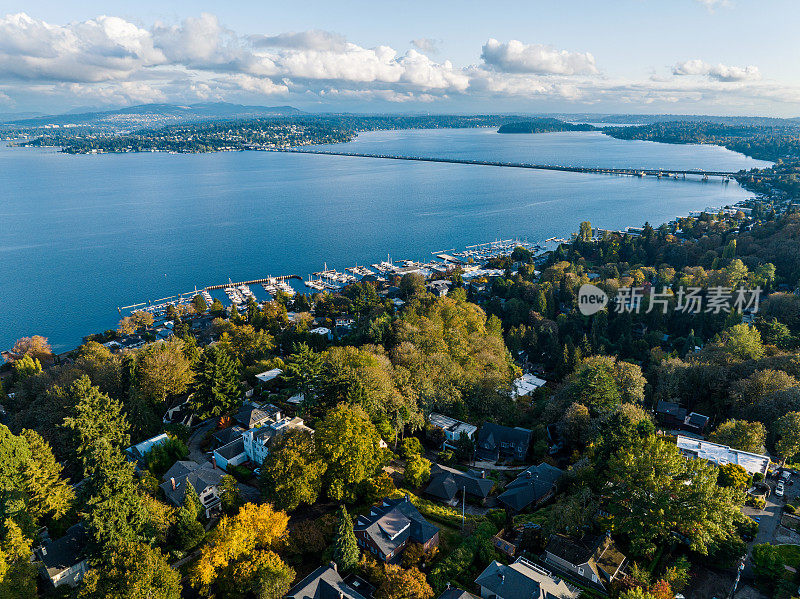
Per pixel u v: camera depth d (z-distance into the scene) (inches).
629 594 2224.4
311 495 3107.8
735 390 4589.1
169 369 4626.0
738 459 3444.9
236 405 4539.9
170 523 2974.9
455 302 7214.6
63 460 3823.8
